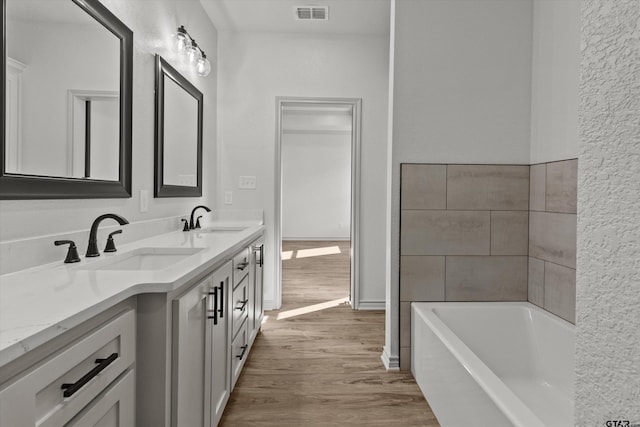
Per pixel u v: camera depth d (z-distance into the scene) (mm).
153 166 2307
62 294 960
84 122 1585
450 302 2492
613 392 412
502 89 2484
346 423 1900
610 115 417
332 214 9062
